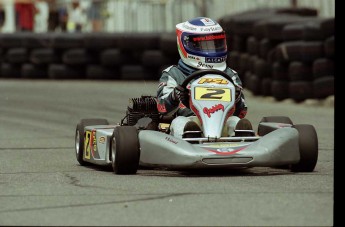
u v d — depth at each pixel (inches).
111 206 850.1
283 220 769.6
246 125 1075.3
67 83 2854.3
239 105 1144.2
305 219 772.0
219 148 1027.9
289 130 1066.1
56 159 1346.0
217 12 3176.7
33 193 948.6
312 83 2118.6
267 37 2223.2
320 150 1379.2
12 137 1656.0
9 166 1245.7
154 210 824.3
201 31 1138.0
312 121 1834.4
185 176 1063.0
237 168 1145.4
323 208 818.8
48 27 3678.6
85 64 2935.5
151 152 1050.7
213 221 769.6
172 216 793.6
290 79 2154.3
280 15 2396.7
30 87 2716.5
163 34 2812.5
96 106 2178.9
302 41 2106.3
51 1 3678.6
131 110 1188.5
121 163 1074.7
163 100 1132.5
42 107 2175.2
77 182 1034.1
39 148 1496.1
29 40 3006.9
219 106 1080.2
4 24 3796.8
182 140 1043.9
